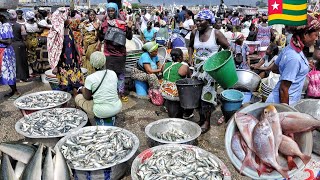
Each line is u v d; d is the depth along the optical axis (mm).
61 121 3979
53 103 4656
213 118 5090
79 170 2963
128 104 5789
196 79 4191
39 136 3535
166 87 4719
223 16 19484
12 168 2768
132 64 6488
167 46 9664
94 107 3977
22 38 6773
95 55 3854
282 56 2760
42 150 2846
